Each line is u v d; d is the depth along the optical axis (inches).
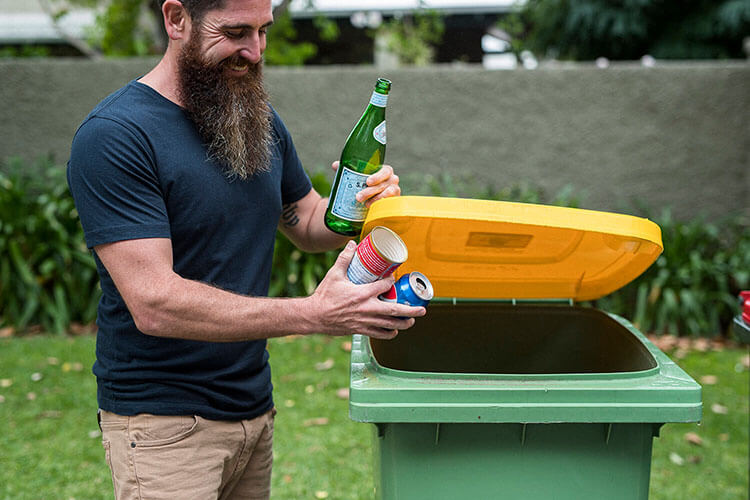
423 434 66.2
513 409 62.4
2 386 177.0
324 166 257.3
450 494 66.9
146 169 63.5
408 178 246.1
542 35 353.4
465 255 81.2
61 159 258.1
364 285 60.7
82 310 223.9
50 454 146.6
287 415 164.7
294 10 337.7
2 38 403.9
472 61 481.4
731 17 310.0
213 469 69.2
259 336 62.4
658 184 247.6
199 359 67.9
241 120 67.8
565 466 66.7
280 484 136.3
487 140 251.4
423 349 87.4
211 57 65.3
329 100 254.5
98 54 412.5
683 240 226.7
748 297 84.4
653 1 321.1
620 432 66.2
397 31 314.7
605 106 246.8
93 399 171.3
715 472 142.5
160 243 62.6
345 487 135.7
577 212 66.4
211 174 67.3
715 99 242.8
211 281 68.5
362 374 65.4
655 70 243.8
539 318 88.7
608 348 83.5
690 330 224.7
